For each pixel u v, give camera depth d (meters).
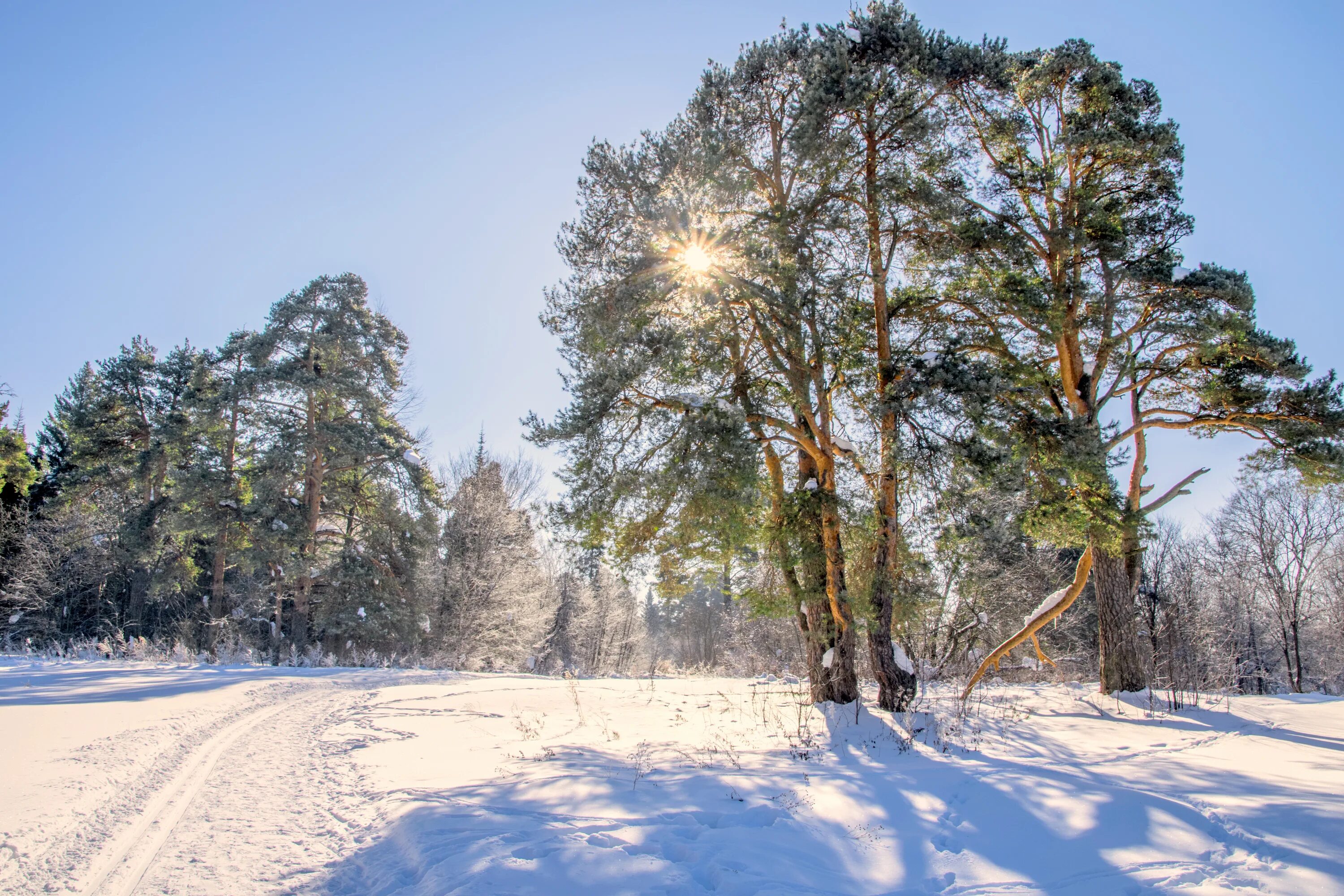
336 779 7.53
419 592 32.44
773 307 12.21
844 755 9.06
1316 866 4.41
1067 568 26.67
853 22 12.70
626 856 4.82
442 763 8.39
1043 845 5.17
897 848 5.25
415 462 31.23
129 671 18.31
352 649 29.53
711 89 13.05
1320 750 8.98
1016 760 8.46
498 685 18.42
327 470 31.09
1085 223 14.80
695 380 12.81
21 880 4.49
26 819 5.54
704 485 10.95
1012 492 12.15
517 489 43.78
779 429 13.30
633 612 53.91
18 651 29.41
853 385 12.97
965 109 13.88
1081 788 6.45
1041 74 15.48
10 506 38.47
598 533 12.37
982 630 22.83
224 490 29.86
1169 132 14.96
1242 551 32.47
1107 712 12.90
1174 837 5.11
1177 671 19.22
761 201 13.40
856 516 12.20
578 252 13.48
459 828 5.52
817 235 12.73
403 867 4.80
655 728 11.54
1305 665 35.69
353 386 30.23
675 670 36.00
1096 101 15.66
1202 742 9.88
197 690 14.30
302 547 29.80
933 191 12.33
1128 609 14.88
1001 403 11.88
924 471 11.57
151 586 33.44
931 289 14.29
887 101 12.12
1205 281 13.87
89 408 36.25
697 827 5.65
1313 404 13.52
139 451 35.88
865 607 11.91
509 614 34.12
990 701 14.28
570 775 7.50
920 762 8.43
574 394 12.22
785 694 15.86
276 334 30.31
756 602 13.00
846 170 12.93
